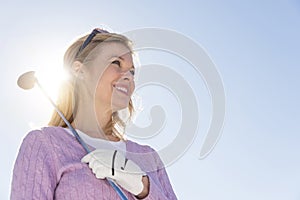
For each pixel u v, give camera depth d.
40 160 1.73
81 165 1.75
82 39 1.98
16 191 1.69
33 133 1.79
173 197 1.93
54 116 1.92
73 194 1.69
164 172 1.98
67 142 1.79
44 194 1.68
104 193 1.71
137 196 1.77
